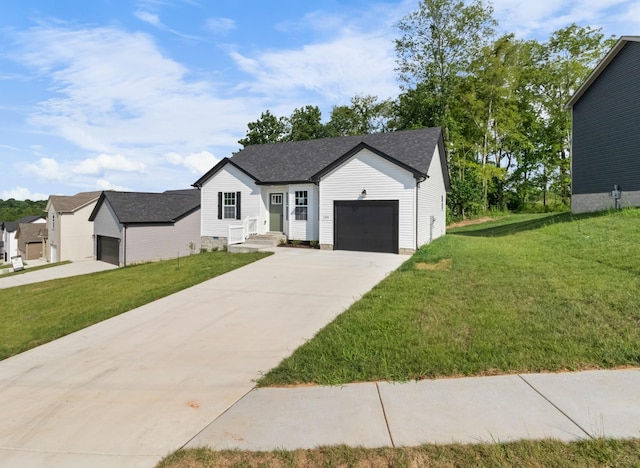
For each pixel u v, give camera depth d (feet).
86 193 106.63
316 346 16.52
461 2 95.91
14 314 30.73
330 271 34.17
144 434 10.78
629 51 51.88
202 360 16.43
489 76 100.37
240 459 9.30
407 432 10.00
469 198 98.78
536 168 124.16
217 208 61.31
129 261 68.13
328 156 58.03
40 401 13.43
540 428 9.84
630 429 9.62
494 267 29.68
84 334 21.26
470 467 8.50
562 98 112.57
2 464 9.66
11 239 147.13
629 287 21.06
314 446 9.64
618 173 54.29
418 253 41.22
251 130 133.49
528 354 14.26
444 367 13.71
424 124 101.86
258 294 27.17
